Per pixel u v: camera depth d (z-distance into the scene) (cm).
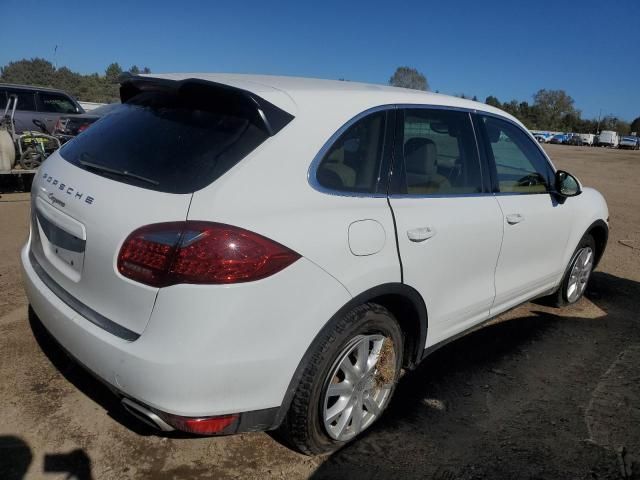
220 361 208
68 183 253
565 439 299
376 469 263
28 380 308
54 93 1329
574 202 436
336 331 241
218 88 240
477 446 288
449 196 309
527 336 434
